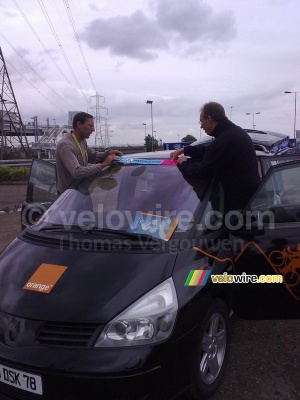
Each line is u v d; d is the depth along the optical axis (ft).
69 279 9.86
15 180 67.51
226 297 11.49
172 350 9.09
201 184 12.66
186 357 9.45
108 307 9.11
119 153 15.47
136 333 8.93
